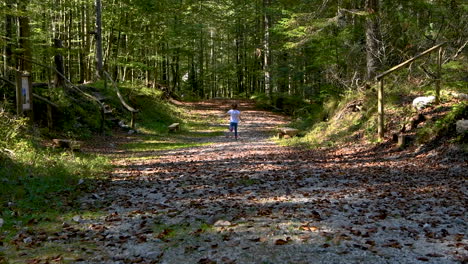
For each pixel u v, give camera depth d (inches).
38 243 183.8
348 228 194.5
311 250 164.6
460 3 581.3
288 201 258.4
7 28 668.1
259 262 153.0
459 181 293.1
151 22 1103.6
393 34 658.2
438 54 512.1
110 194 294.8
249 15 1464.1
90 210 246.8
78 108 677.9
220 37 1803.6
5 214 225.6
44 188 291.6
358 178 331.6
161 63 1501.0
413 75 581.6
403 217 213.8
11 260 161.8
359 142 503.5
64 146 490.3
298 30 669.3
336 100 669.3
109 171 397.4
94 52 1167.6
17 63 721.0
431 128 420.2
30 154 384.8
